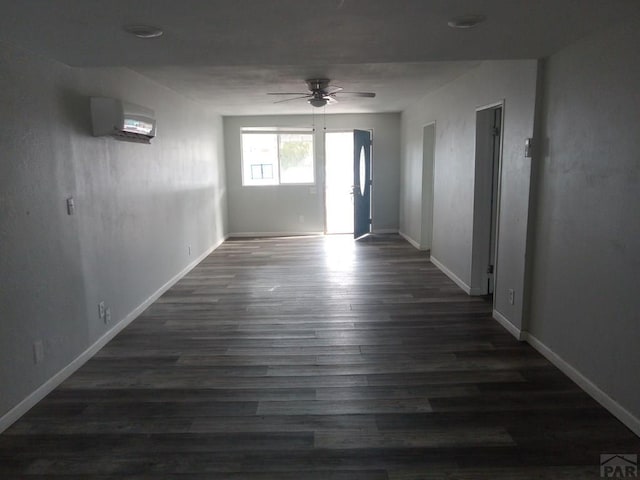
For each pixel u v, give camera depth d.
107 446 2.44
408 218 8.30
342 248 7.79
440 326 4.13
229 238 8.94
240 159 8.91
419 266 6.43
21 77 2.74
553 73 3.21
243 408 2.81
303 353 3.60
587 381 2.90
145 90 4.80
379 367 3.34
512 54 3.21
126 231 4.26
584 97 2.85
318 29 2.56
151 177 4.92
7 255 2.60
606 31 2.62
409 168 8.09
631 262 2.46
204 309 4.70
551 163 3.27
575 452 2.34
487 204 4.87
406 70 4.72
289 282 5.70
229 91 5.75
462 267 5.30
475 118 4.70
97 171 3.68
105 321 3.81
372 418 2.68
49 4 2.08
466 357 3.48
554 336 3.31
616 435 2.47
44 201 2.95
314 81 5.11
